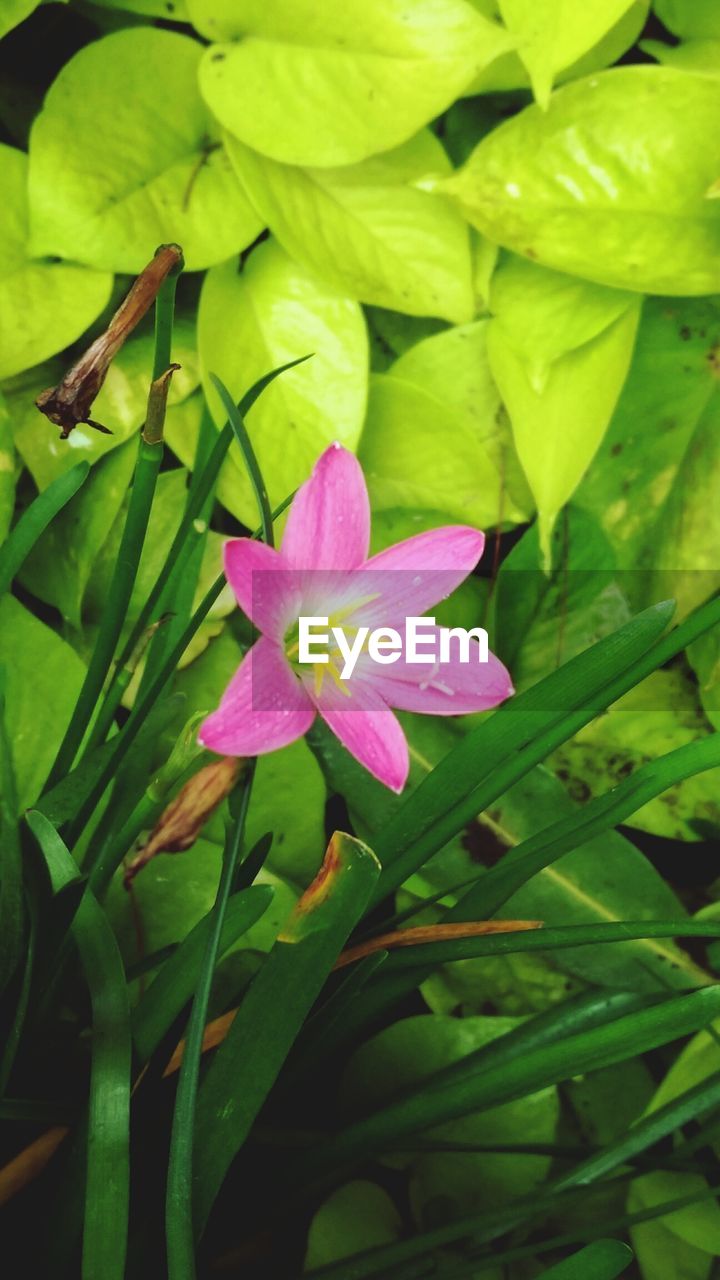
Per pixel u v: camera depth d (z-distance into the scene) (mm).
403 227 515
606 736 547
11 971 436
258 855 445
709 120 489
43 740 504
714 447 526
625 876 532
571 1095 538
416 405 528
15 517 532
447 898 533
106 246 498
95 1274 396
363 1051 517
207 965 396
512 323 523
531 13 471
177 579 475
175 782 396
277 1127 505
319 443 516
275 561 387
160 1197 449
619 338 520
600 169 496
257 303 520
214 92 492
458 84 482
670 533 534
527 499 546
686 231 501
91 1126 402
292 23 485
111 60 492
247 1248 490
